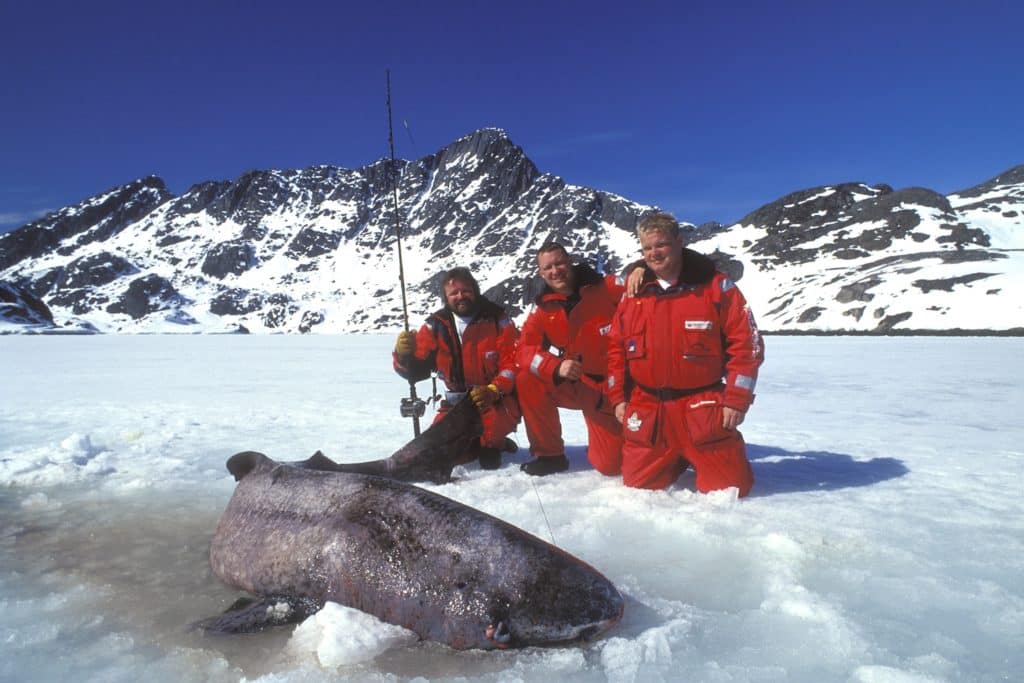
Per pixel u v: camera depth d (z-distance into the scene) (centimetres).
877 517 347
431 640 217
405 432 660
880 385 1186
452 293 479
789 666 197
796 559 284
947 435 634
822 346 2984
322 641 210
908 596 246
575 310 436
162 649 220
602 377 434
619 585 258
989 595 247
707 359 376
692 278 373
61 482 454
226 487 441
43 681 199
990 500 384
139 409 881
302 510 260
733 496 378
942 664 195
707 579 266
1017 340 3375
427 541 228
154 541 333
